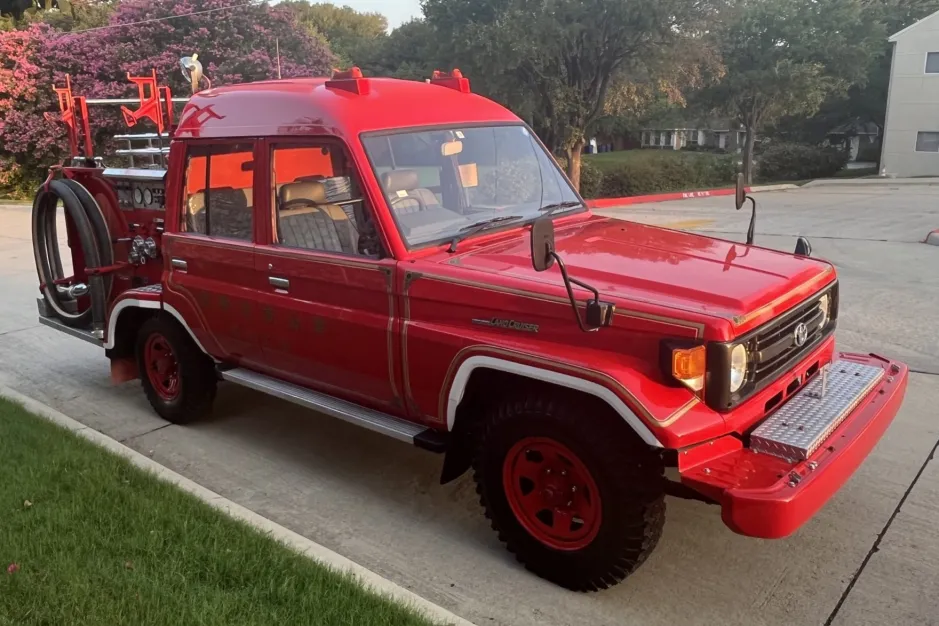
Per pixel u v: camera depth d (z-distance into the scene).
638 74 24.12
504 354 3.31
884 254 10.50
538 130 26.52
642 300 3.13
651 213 17.39
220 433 5.32
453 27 23.22
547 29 21.27
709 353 2.99
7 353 7.27
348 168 3.84
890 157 33.25
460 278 3.50
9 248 13.73
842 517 4.02
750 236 4.34
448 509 4.26
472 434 3.78
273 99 4.27
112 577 3.25
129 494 3.99
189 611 3.03
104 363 6.96
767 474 2.99
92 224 5.73
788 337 3.42
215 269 4.64
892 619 3.23
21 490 3.99
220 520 3.77
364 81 4.11
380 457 4.93
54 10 31.27
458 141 4.28
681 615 3.30
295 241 4.17
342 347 4.00
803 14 30.34
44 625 2.97
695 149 54.25
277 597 3.14
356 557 3.79
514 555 3.76
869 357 4.13
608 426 3.16
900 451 4.71
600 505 3.21
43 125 24.59
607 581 3.33
